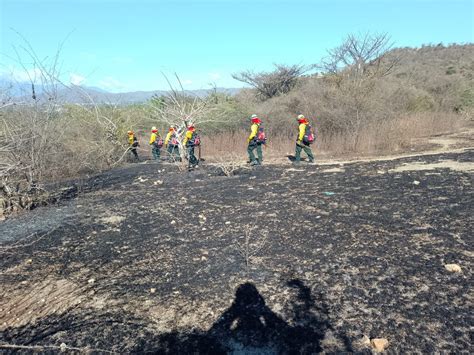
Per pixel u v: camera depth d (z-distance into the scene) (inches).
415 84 961.5
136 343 135.0
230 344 130.6
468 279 157.8
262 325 139.4
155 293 169.2
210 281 175.9
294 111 694.5
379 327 131.7
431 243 196.4
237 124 723.4
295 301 153.0
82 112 602.9
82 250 227.1
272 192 336.8
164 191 377.4
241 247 213.6
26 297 174.4
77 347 134.3
